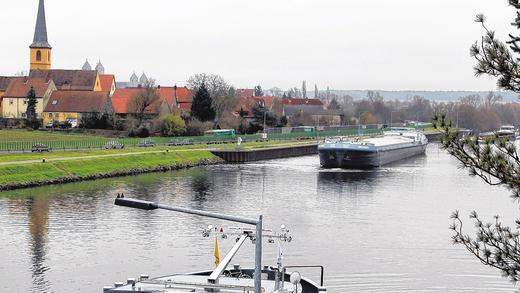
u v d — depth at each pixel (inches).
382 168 7062.0
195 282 1665.8
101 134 7819.9
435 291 2513.5
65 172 5329.7
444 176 6190.9
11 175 4884.4
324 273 2706.7
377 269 2770.7
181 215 3791.8
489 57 1214.9
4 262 2783.0
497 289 2546.8
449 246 3164.4
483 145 1284.4
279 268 1718.8
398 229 3553.2
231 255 1606.8
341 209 4165.8
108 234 3292.3
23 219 3617.1
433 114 1316.4
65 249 3002.0
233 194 4741.6
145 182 5344.5
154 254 2935.5
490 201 4594.0
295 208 4185.5
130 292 1505.9
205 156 7268.7
